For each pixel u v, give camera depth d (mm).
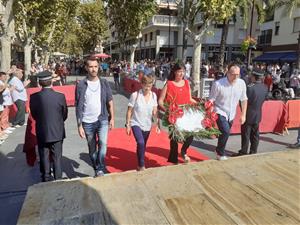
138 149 5023
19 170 5961
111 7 20047
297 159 4129
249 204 2896
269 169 3754
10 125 9664
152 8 19844
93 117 4855
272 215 2697
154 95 5188
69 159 6582
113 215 2686
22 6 17656
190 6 11391
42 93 4902
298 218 2652
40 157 5098
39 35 24922
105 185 3275
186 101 5324
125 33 21453
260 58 37062
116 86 21938
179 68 5242
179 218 2645
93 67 4777
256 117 6336
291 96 17578
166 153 6711
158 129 5520
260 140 8391
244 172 3658
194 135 5082
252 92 6207
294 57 31094
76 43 65312
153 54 51750
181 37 47750
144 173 3580
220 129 5547
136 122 5105
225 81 5504
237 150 7355
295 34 32594
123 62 30656
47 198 2975
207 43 45625
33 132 5922
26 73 18781
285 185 3309
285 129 9133
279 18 35281
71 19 32656
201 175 3547
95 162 5078
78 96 4848
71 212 2721
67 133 8828
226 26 29188
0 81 8344
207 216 2674
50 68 26031
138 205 2854
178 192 3123
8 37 11461
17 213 4395
